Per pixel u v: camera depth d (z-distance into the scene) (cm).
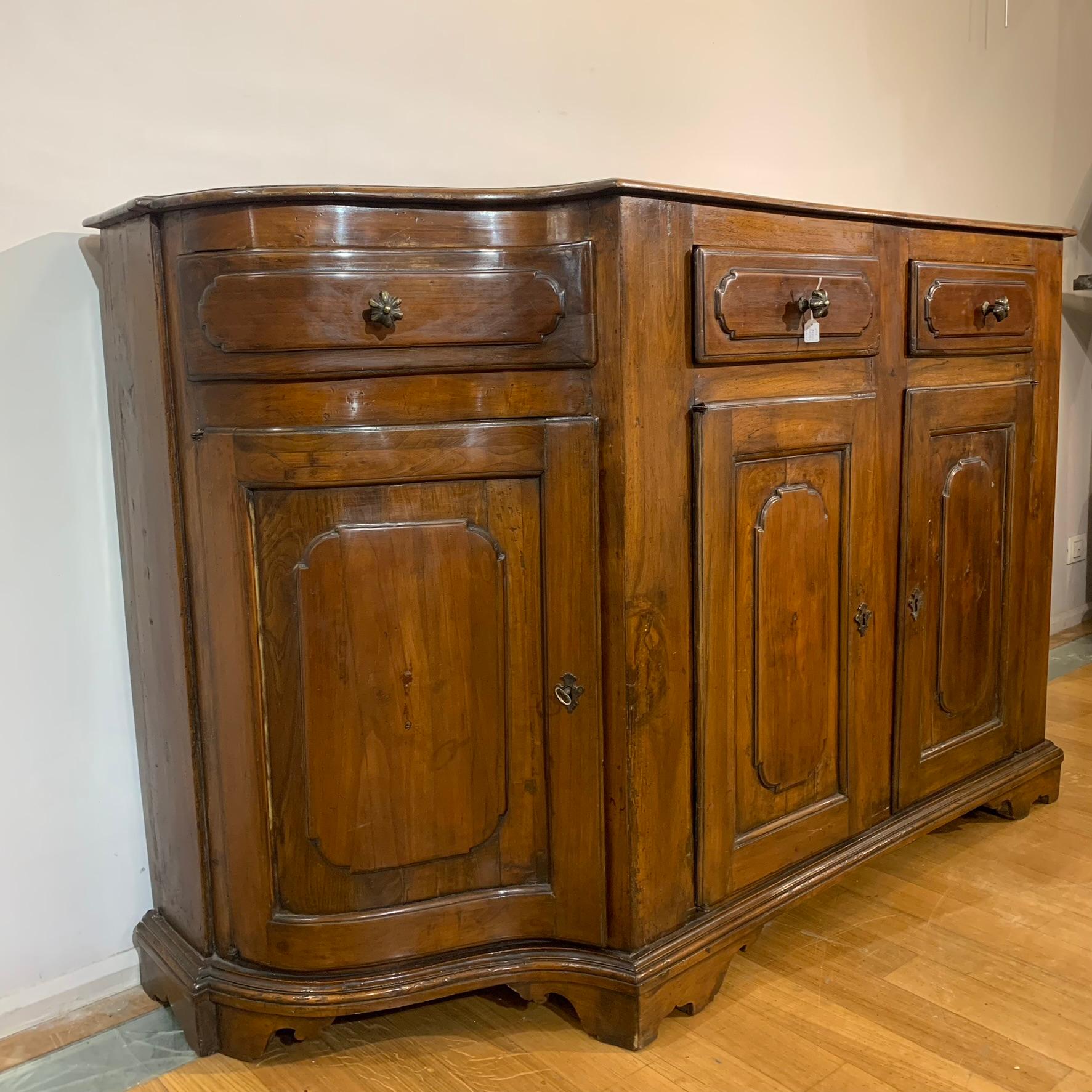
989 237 171
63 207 135
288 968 129
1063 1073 125
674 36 193
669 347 124
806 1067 127
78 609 143
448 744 128
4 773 139
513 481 125
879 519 157
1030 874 174
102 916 149
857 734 158
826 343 142
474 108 169
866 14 225
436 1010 141
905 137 238
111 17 135
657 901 132
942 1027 134
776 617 143
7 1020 140
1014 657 190
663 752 130
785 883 148
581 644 127
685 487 129
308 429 118
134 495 135
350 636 123
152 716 139
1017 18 259
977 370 172
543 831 133
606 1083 125
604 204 118
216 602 124
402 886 130
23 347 134
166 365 122
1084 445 300
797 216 138
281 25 148
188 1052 134
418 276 117
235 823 128
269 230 114
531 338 121
